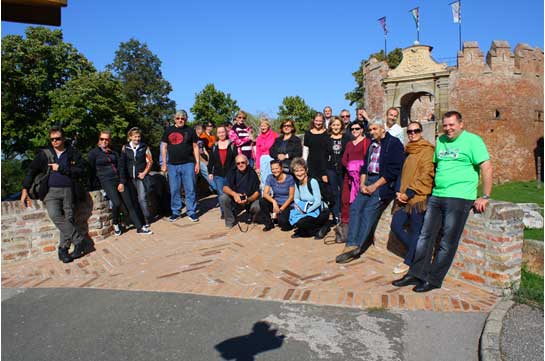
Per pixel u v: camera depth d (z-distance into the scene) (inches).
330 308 180.5
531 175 1360.7
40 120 1226.6
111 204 314.5
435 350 147.6
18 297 210.1
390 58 1753.2
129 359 148.7
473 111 1277.1
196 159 356.5
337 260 235.0
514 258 188.7
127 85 2009.1
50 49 1262.3
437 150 198.8
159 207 382.6
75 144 1154.7
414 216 209.3
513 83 1314.0
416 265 199.0
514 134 1322.6
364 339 155.4
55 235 280.2
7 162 1252.5
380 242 255.3
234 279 217.3
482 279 193.8
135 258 262.7
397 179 225.3
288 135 320.8
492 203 190.4
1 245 261.9
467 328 160.7
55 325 176.9
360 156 260.1
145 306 190.2
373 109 1376.7
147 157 325.1
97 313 186.1
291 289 201.6
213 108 1839.3
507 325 158.9
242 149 386.6
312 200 277.9
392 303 182.7
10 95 1162.6
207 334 163.2
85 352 154.6
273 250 261.4
